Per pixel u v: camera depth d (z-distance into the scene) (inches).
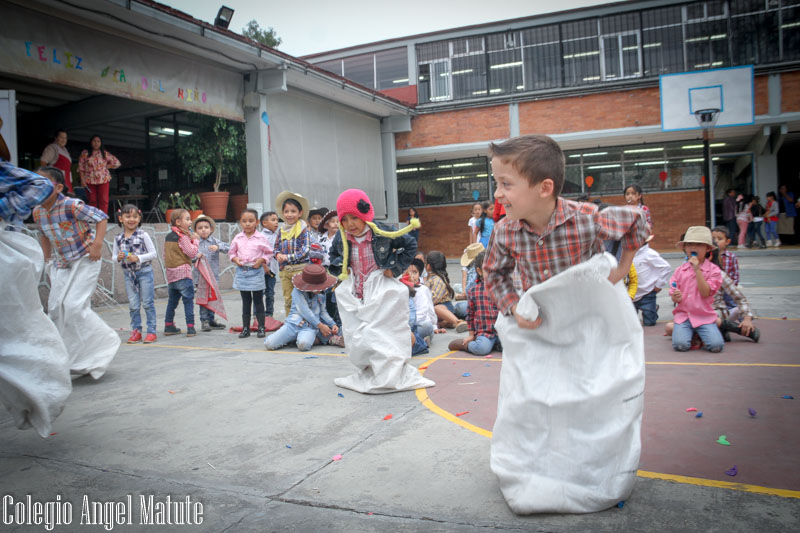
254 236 255.6
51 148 409.7
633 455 81.3
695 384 147.8
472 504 86.0
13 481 101.1
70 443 120.0
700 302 188.7
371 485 94.5
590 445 80.3
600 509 80.9
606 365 80.9
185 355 211.5
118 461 109.4
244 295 252.7
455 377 167.2
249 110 503.8
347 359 197.3
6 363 108.2
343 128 647.8
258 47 448.8
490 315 200.4
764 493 84.7
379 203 725.9
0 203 111.7
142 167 694.5
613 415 80.7
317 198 591.5
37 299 113.5
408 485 93.9
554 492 80.0
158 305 377.4
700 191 721.0
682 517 78.5
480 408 135.2
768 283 362.6
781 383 144.5
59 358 113.9
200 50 428.5
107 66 380.5
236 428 126.9
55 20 349.7
